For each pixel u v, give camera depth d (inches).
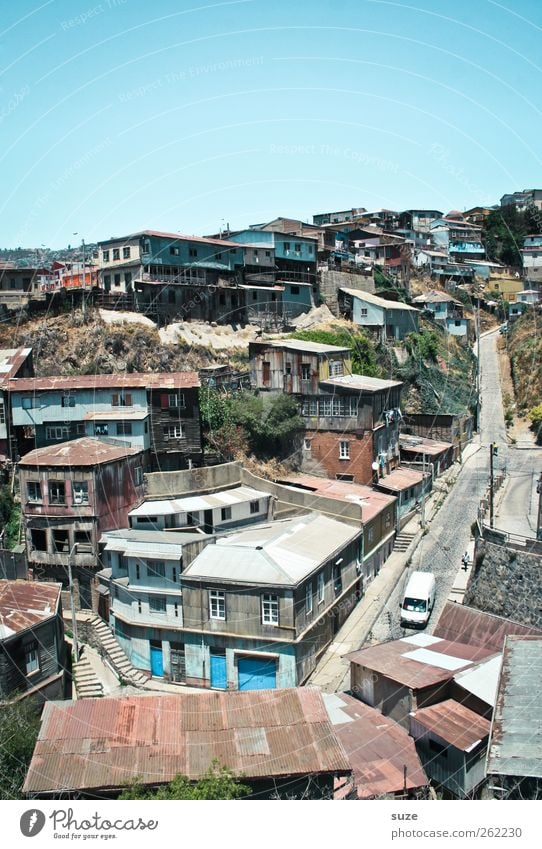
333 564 1349.7
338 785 860.0
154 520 1418.6
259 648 1200.8
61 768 856.3
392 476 1905.8
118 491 1427.2
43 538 1405.0
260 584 1189.1
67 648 1289.4
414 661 1072.2
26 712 1024.9
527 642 1007.0
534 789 776.3
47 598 1216.8
